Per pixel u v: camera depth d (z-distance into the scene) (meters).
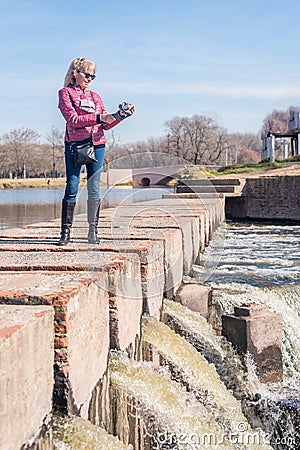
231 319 8.08
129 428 5.43
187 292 9.38
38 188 65.31
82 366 4.42
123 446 4.29
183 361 7.03
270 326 8.12
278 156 63.19
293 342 9.53
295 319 10.03
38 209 33.16
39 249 7.20
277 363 8.23
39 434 3.51
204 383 7.00
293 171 36.00
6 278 5.00
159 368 6.10
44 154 68.44
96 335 4.92
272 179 28.73
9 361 3.03
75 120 6.75
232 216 30.67
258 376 8.02
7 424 3.00
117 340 5.57
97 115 6.77
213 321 9.70
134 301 6.41
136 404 5.39
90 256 6.56
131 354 6.21
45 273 5.38
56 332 4.01
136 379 5.50
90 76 6.81
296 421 7.43
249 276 13.06
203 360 7.46
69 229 7.61
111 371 5.47
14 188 64.81
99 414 4.96
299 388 8.16
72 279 4.88
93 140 6.98
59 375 4.02
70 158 7.12
